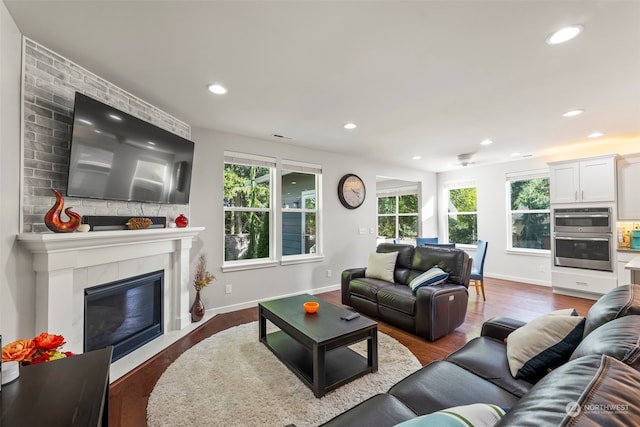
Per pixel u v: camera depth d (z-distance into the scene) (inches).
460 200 252.2
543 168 200.2
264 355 97.3
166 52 75.9
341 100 105.7
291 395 75.4
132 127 94.3
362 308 141.4
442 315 111.8
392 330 121.6
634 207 155.9
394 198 289.3
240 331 118.1
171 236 112.0
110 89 92.7
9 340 64.2
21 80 68.7
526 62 80.0
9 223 64.7
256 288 155.6
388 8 59.4
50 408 35.8
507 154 194.4
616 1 56.9
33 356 49.1
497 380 54.1
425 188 255.8
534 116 121.3
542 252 200.7
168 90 97.8
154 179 104.7
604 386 22.7
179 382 81.3
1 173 62.1
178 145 115.4
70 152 76.2
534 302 160.6
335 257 190.2
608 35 67.7
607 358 27.3
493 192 226.5
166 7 59.3
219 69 84.4
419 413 45.7
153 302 112.3
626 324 40.3
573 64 80.8
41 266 70.5
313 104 109.1
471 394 49.8
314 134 148.3
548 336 55.1
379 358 95.7
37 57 72.6
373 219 211.3
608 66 81.7
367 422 42.7
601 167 163.2
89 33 68.1
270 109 114.0
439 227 263.4
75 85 82.1
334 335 78.5
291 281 169.6
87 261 82.7
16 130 67.2
